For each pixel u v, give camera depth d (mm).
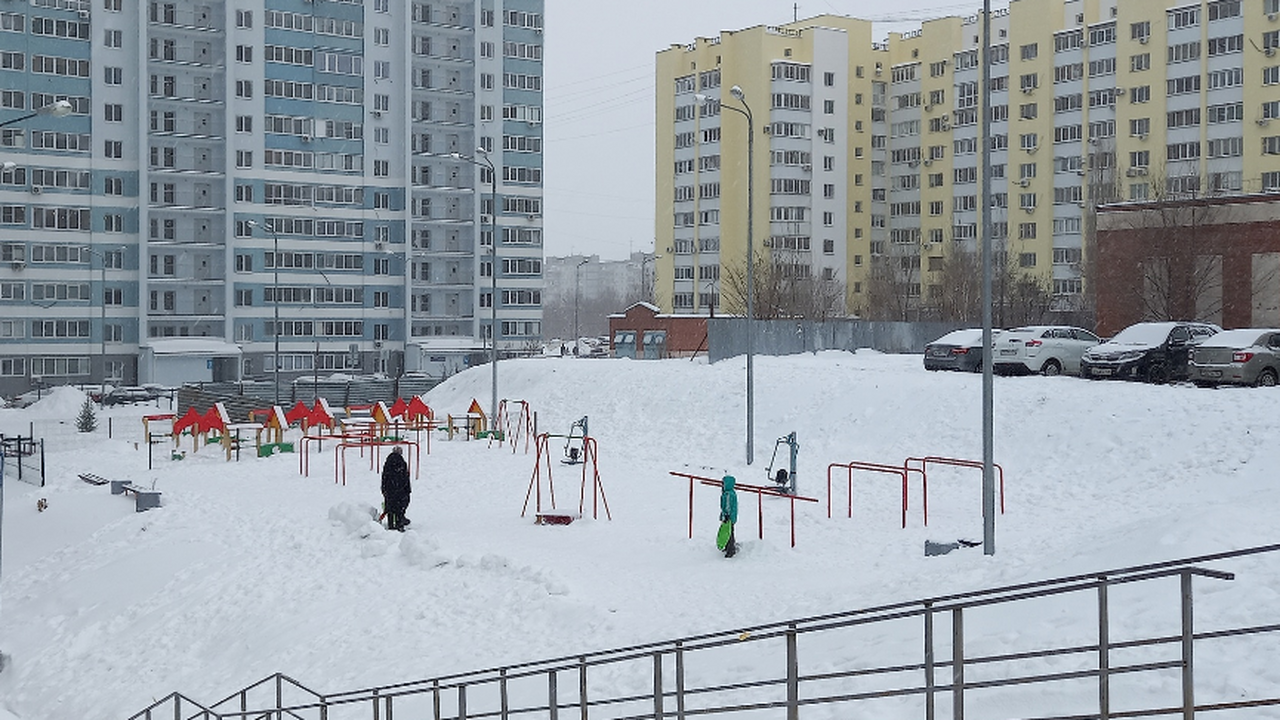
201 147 81062
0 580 24812
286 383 73938
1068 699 8547
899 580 14781
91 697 18031
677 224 99438
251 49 81438
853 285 100062
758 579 16938
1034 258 87938
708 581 17141
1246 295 41250
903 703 9398
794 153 94125
